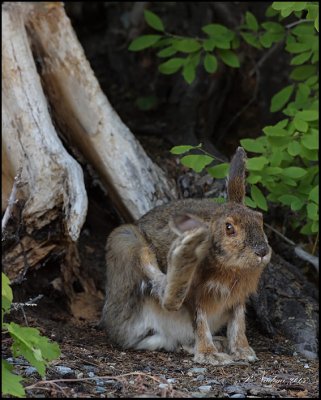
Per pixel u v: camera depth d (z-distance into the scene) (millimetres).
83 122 13062
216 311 10422
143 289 10617
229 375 9578
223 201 11406
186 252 9000
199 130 16359
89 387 8281
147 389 8328
